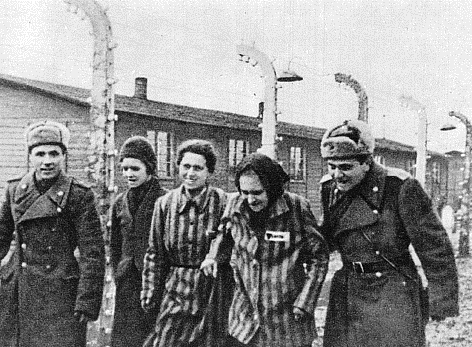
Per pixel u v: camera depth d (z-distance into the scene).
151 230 3.83
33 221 3.71
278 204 3.36
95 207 3.81
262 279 3.38
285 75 9.16
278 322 3.35
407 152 20.03
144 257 4.02
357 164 3.21
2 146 13.59
